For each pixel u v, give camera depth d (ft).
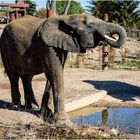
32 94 37.24
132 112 41.73
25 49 33.86
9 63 36.47
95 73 63.87
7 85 52.65
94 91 49.44
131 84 55.93
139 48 95.04
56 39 31.48
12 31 34.99
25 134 27.30
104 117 39.27
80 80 57.36
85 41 30.71
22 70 35.53
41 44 32.42
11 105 36.99
